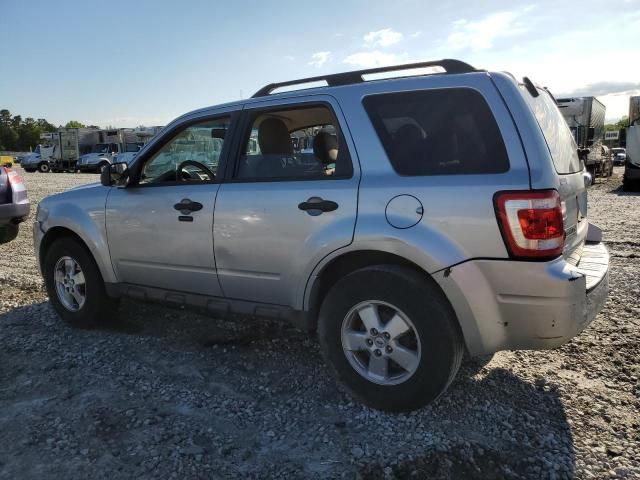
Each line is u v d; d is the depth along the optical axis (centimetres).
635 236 869
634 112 1775
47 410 325
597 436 296
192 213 384
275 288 355
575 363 387
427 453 280
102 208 438
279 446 290
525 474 266
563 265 281
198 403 336
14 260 752
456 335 300
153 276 418
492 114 294
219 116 391
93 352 416
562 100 2030
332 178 331
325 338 334
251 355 411
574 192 329
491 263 283
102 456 278
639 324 459
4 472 266
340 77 351
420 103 315
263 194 352
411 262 309
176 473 265
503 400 335
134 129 4069
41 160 4200
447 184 294
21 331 464
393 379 315
